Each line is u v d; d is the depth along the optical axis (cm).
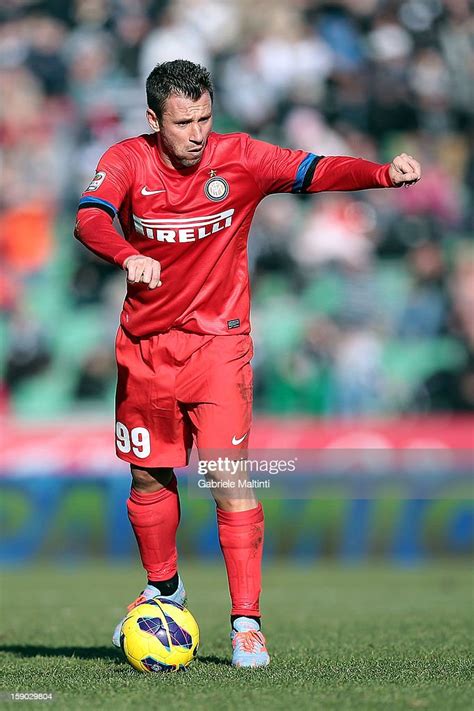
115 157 1641
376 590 3653
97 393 5641
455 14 6819
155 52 6475
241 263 1702
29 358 5694
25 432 4800
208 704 1292
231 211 1656
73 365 5697
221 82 6462
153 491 1773
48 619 2747
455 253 6103
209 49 6556
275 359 5591
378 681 1490
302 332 5678
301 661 1752
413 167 1599
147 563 1816
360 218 6078
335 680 1499
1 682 1523
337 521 4766
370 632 2330
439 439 4838
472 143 6538
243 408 1673
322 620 2700
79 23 6638
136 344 1706
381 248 6066
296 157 1670
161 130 1584
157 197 1633
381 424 4891
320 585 3850
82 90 6438
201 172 1633
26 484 4734
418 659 1769
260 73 6494
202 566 4550
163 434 1716
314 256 5953
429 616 2725
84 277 5950
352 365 5588
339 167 1653
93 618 2767
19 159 6247
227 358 1666
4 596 3444
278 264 5931
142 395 1695
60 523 4734
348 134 6475
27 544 4716
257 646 1673
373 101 6544
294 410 5522
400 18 6762
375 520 4775
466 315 5841
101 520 4759
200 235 1641
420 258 5991
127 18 6594
